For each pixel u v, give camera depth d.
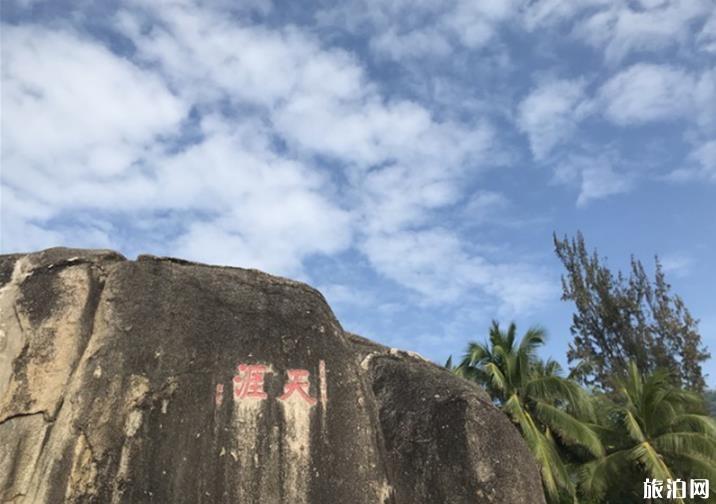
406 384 6.82
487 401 6.50
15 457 5.25
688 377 27.09
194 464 5.34
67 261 6.25
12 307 5.95
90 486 5.09
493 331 21.75
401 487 6.07
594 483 17.97
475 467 5.93
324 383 6.00
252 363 5.91
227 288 6.41
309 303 6.54
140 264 6.34
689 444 17.27
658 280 29.67
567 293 31.05
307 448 5.61
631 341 28.44
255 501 5.28
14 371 5.61
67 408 5.46
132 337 5.82
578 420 19.52
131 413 5.45
